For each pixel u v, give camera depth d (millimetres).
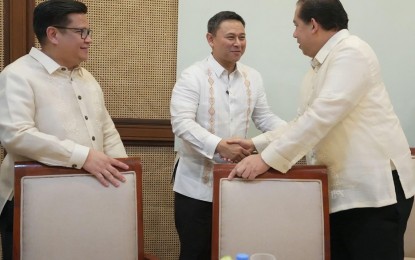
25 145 1783
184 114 2186
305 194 1812
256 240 1787
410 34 2807
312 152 1960
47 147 1778
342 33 1849
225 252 1782
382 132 1813
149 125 2797
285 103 2799
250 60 2764
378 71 1833
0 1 2633
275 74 2779
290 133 1779
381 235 1806
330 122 1741
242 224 1792
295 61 2777
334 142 1844
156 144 2830
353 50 1764
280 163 1790
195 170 2264
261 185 1813
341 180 1837
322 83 1837
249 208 1800
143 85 2791
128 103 2787
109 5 2717
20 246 1733
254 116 2475
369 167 1793
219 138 2123
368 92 1810
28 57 1964
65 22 1909
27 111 1834
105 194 1826
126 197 1850
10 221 2002
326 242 1795
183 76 2271
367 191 1790
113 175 1836
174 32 2787
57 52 1943
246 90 2318
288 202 1807
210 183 2248
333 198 1861
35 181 1769
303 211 1804
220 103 2252
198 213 2260
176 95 2250
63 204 1780
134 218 1858
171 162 2863
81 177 1816
